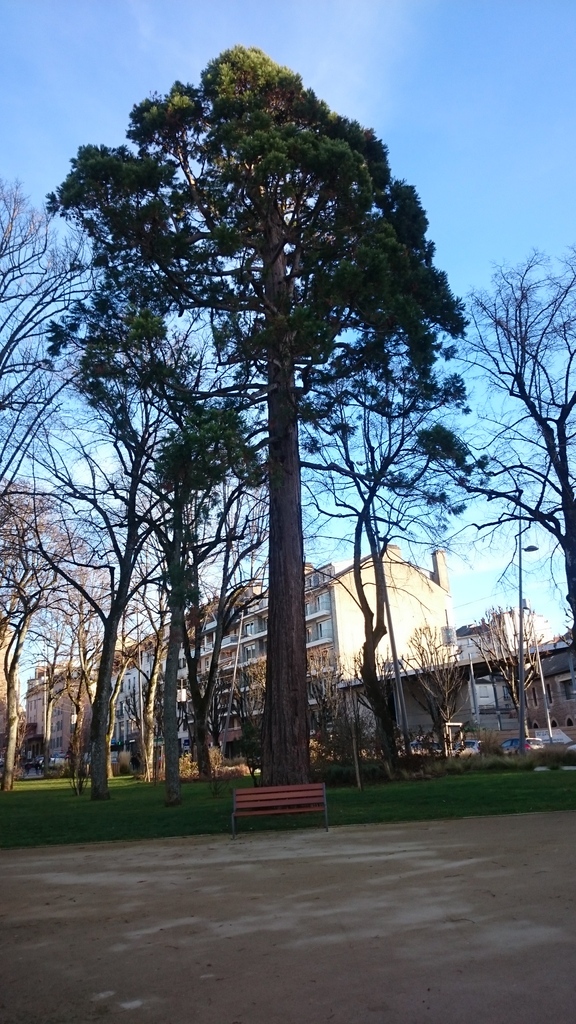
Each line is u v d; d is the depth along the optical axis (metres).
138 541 25.69
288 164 15.37
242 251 16.45
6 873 9.30
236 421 14.02
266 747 14.84
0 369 22.36
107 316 18.06
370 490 20.48
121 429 21.03
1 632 42.75
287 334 14.95
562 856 8.17
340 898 6.73
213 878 8.14
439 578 67.06
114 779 44.00
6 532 26.23
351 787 20.05
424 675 43.69
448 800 14.50
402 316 16.14
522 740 32.62
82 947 5.65
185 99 17.33
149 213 15.94
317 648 67.62
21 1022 4.29
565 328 20.12
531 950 4.94
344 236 16.45
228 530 27.64
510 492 19.81
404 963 4.84
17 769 62.75
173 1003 4.43
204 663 78.62
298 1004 4.29
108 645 24.75
